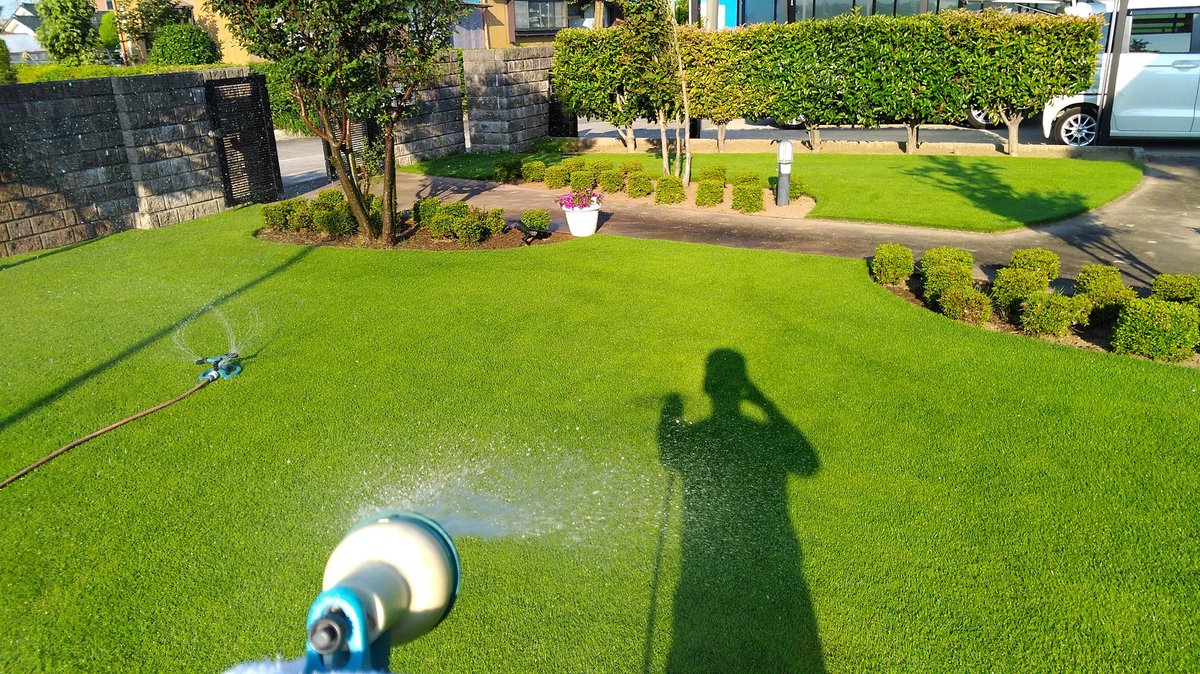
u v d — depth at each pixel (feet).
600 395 21.17
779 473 17.22
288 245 37.81
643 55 47.60
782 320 26.16
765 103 60.59
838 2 69.82
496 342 24.99
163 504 16.76
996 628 12.62
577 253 35.01
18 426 20.49
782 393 21.01
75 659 12.65
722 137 63.36
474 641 12.69
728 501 16.25
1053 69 52.54
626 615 13.17
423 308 28.30
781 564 14.28
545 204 47.73
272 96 75.15
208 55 84.28
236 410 20.90
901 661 12.05
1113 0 53.26
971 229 37.73
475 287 30.48
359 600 4.21
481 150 67.92
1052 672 11.76
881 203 43.21
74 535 15.80
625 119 64.08
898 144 59.11
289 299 29.76
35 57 127.44
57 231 38.29
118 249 37.73
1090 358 22.63
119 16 92.12
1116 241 35.42
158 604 13.82
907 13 68.18
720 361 23.13
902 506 15.88
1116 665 11.84
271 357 24.31
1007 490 16.31
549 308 27.94
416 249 36.76
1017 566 14.03
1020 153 55.72
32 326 27.61
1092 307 25.32
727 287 29.68
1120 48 53.52
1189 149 55.62
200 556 15.05
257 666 4.48
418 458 18.20
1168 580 13.56
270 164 49.70
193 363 24.11
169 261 35.42
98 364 24.22
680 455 18.07
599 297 28.94
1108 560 14.11
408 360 23.79
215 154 45.44
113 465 18.37
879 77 56.65
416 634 4.77
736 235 38.40
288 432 19.66
